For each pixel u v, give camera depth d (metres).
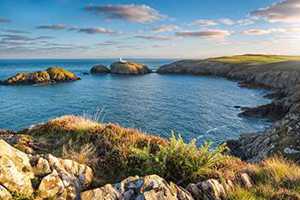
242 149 22.61
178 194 5.35
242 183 6.36
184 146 7.05
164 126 36.69
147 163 6.93
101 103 54.28
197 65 147.25
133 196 5.14
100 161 7.29
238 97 62.12
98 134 9.22
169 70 151.00
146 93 69.25
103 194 5.06
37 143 8.77
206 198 5.52
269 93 67.75
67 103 53.97
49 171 5.53
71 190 5.38
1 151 4.98
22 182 4.81
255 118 40.94
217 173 6.60
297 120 18.58
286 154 15.52
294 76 78.69
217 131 34.31
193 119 40.56
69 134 9.51
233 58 171.00
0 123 37.94
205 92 70.69
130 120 40.00
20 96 62.59
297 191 5.93
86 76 125.38
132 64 148.25
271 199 5.59
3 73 139.12
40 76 94.19
